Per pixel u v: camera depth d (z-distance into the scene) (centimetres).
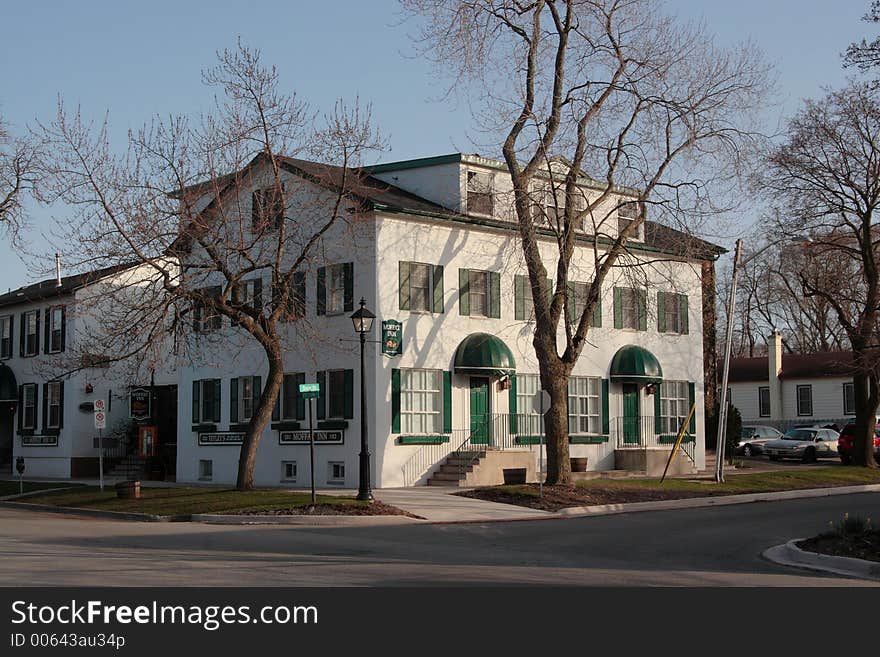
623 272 3584
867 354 4041
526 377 3622
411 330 3291
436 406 3353
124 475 4159
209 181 2825
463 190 3519
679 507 2969
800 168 3966
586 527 2319
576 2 2988
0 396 4659
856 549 1688
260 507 2558
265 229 3016
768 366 6569
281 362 2983
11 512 2931
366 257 3228
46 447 4481
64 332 4328
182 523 2472
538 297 3056
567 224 3077
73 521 2559
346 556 1720
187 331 3503
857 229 4019
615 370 3903
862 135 3866
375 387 3188
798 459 5069
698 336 4259
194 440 3850
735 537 2086
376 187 3566
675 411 4144
